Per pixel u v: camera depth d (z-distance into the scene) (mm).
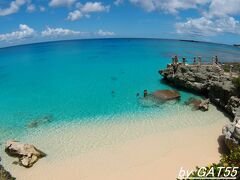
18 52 143875
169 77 43688
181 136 25094
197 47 152375
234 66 43375
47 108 35094
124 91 41438
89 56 92562
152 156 21891
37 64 79125
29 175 20109
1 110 35156
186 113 30891
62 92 42812
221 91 32469
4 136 27062
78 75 56250
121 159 21703
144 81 47562
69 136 26234
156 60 75188
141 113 31453
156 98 36031
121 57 85125
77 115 31859
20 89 46281
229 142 21250
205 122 28156
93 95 40094
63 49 138875
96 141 24906
